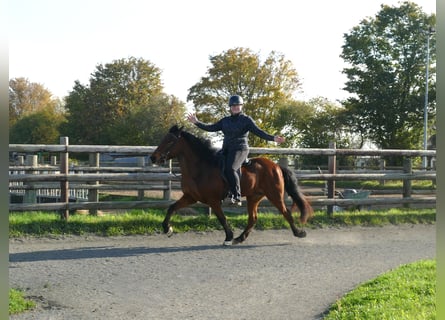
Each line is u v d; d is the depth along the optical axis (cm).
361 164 3494
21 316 582
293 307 630
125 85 6041
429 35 4141
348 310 583
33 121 6688
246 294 684
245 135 1008
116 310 611
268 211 1479
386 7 4684
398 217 1373
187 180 1003
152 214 1232
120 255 899
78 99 6044
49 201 1933
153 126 5000
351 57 4731
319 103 4697
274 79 4791
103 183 1944
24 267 797
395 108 4494
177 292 689
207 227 1173
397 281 685
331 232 1208
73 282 723
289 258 908
